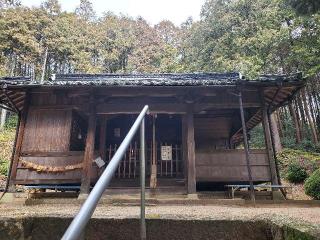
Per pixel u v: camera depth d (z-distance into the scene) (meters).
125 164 9.63
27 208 6.90
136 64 34.25
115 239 2.57
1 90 8.80
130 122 11.23
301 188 14.11
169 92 9.32
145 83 8.59
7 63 30.02
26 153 9.20
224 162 9.29
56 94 9.52
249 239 2.52
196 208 6.84
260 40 19.56
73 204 8.05
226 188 10.66
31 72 33.94
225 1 23.44
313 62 18.05
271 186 8.29
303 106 25.53
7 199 8.56
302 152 19.47
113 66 35.97
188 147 9.12
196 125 12.45
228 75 11.23
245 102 9.52
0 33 28.16
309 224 2.25
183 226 2.56
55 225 2.51
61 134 9.35
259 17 21.23
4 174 16.59
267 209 6.53
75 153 9.17
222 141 12.81
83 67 31.67
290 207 7.36
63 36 32.88
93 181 9.20
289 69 22.67
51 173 9.13
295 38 19.94
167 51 34.34
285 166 17.34
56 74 11.36
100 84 8.58
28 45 28.73
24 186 9.52
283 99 9.88
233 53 21.58
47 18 32.41
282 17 20.53
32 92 9.58
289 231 2.18
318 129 24.39
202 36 24.20
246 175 9.16
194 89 9.17
